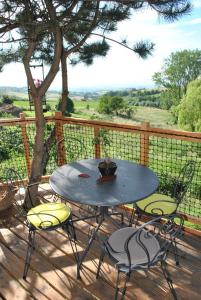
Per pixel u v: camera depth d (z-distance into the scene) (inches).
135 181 98.5
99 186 95.2
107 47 185.0
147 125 122.7
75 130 156.3
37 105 131.0
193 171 108.8
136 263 76.4
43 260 104.4
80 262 96.7
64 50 180.1
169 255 105.8
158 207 102.3
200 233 116.0
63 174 106.5
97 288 90.9
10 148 170.7
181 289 90.2
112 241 85.8
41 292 89.7
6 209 127.0
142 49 150.8
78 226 125.8
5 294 89.3
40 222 95.6
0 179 145.0
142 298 86.9
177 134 114.3
